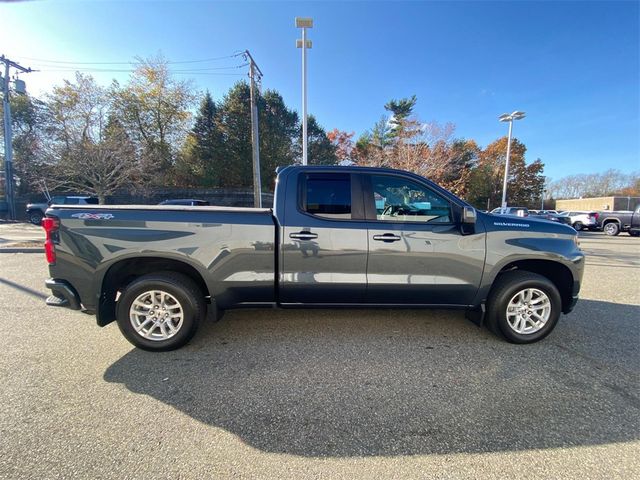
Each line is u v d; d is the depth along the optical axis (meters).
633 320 4.18
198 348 3.28
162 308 3.19
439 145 20.66
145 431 2.10
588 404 2.42
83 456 1.88
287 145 29.41
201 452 1.93
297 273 3.22
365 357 3.12
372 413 2.30
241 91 25.94
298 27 13.12
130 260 3.24
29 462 1.83
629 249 11.57
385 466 1.84
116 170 16.03
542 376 2.80
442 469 1.82
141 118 25.73
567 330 3.82
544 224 3.46
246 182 27.00
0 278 6.08
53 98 21.17
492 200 37.50
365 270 3.25
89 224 3.06
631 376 2.82
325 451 1.95
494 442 2.03
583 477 1.78
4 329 3.77
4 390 2.53
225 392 2.54
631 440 2.06
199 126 26.86
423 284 3.29
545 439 2.06
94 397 2.45
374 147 29.61
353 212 3.28
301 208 3.25
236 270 3.19
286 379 2.73
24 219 21.94
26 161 21.20
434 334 3.65
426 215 3.35
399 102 34.03
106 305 3.18
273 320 4.02
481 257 3.31
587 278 6.68
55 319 4.09
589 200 40.84
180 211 3.17
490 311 3.42
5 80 20.52
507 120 23.81
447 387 2.63
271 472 1.79
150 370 2.86
